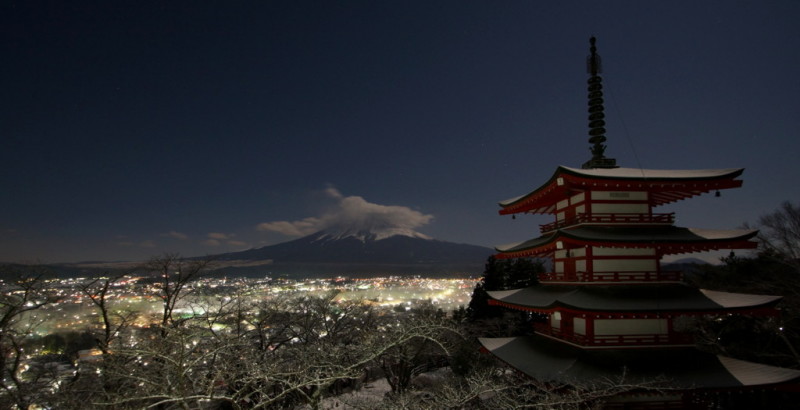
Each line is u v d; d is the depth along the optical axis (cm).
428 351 3419
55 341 2742
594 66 2723
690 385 1889
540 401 1756
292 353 1795
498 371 2852
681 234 2219
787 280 3170
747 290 3484
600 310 2016
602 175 2181
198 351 1452
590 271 2241
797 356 2664
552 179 2308
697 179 2162
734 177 2181
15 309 2178
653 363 2056
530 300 2533
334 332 3284
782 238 3162
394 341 1705
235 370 1468
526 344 2691
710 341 3050
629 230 2255
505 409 1662
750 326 3112
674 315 2047
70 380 2081
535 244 2536
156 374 1427
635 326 2208
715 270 4006
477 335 4216
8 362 2114
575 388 1845
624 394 2002
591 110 2700
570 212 2525
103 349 1939
